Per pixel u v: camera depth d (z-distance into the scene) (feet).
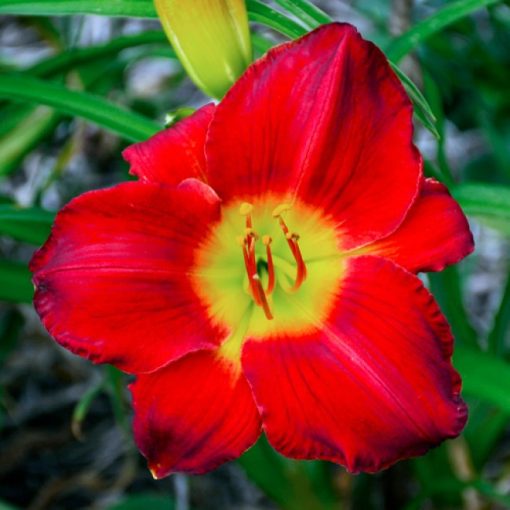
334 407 1.12
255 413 1.14
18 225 1.42
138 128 1.36
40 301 1.07
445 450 1.66
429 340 1.10
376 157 1.13
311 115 1.13
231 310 1.18
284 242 1.23
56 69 1.54
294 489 1.67
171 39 1.20
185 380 1.14
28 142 1.66
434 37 1.85
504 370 1.38
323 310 1.18
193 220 1.14
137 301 1.11
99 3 1.25
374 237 1.15
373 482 1.80
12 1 1.25
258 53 1.56
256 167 1.15
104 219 1.10
